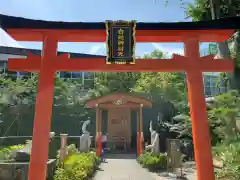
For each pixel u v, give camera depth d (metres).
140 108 15.84
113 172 11.30
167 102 19.59
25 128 18.55
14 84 19.78
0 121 17.39
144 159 12.39
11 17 6.82
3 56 23.23
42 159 6.24
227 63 6.78
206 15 12.31
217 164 9.88
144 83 21.61
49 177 8.90
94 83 23.83
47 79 6.70
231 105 9.17
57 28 6.89
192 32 6.98
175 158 10.73
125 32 6.80
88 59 6.84
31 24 6.86
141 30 6.93
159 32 7.00
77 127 18.88
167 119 19.05
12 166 8.07
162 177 10.42
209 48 17.39
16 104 19.05
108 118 18.25
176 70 6.85
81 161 10.25
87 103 16.05
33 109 18.95
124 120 18.17
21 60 6.89
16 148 11.10
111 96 15.82
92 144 17.47
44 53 6.89
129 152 16.59
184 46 7.15
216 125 10.53
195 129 6.46
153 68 6.80
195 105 6.57
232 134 9.35
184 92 18.97
